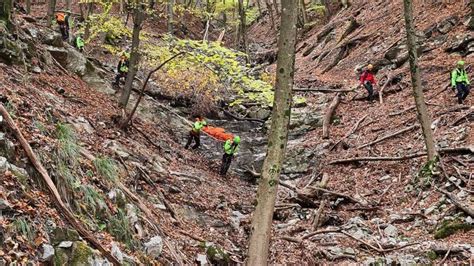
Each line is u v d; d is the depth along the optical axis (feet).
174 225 27.55
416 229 31.35
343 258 27.76
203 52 36.50
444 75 57.88
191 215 31.30
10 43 33.24
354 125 55.11
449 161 37.32
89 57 60.54
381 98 60.18
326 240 31.04
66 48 49.39
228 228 32.12
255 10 169.48
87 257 16.88
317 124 59.57
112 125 37.60
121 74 54.39
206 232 29.58
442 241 28.22
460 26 66.39
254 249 20.57
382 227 32.40
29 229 15.83
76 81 44.52
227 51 35.53
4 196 16.11
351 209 37.11
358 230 32.09
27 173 18.45
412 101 55.01
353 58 80.79
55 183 19.62
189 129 55.98
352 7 105.29
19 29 38.81
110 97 47.85
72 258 16.51
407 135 47.01
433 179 36.17
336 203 38.65
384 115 54.85
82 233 17.97
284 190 44.52
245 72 38.09
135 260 19.56
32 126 22.13
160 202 29.30
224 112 65.41
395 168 41.75
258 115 65.87
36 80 34.88
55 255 16.08
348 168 45.29
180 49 37.32
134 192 27.12
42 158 19.99
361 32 87.61
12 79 28.94
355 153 47.60
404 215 33.32
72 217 18.07
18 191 17.22
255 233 20.70
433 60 62.95
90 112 37.11
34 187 18.33
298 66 95.45
